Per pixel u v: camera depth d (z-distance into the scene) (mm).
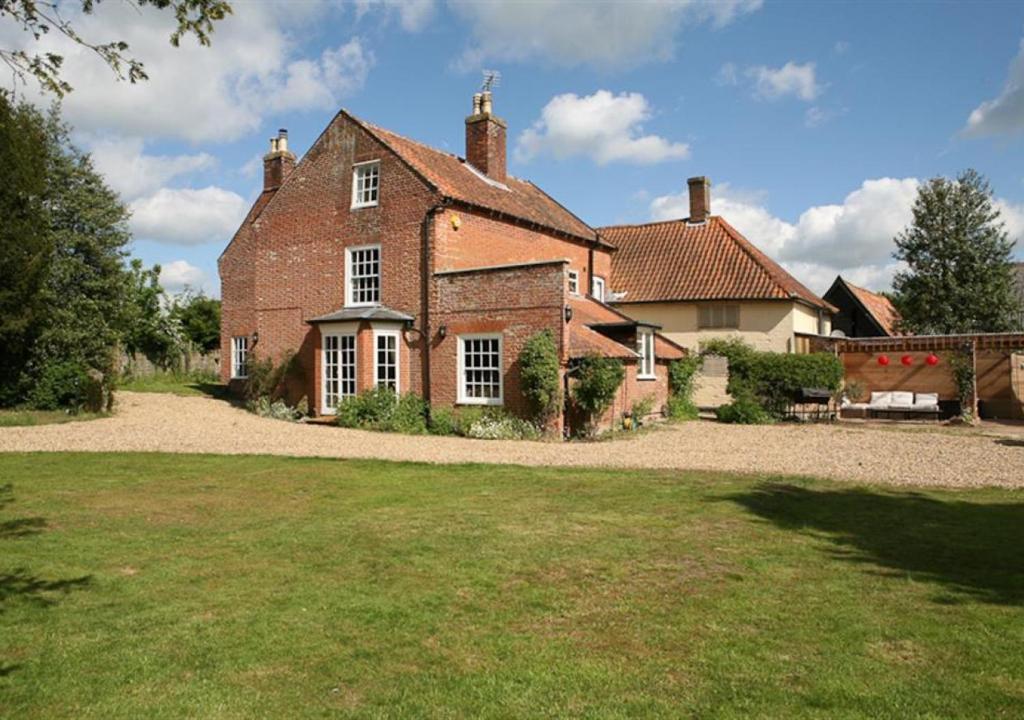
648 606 5711
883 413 24062
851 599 5816
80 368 21141
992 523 8391
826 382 21922
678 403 23328
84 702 4160
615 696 4215
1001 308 32531
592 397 17219
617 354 18734
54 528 8188
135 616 5484
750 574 6504
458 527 8227
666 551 7246
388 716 4004
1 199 19453
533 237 23828
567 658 4742
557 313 17562
